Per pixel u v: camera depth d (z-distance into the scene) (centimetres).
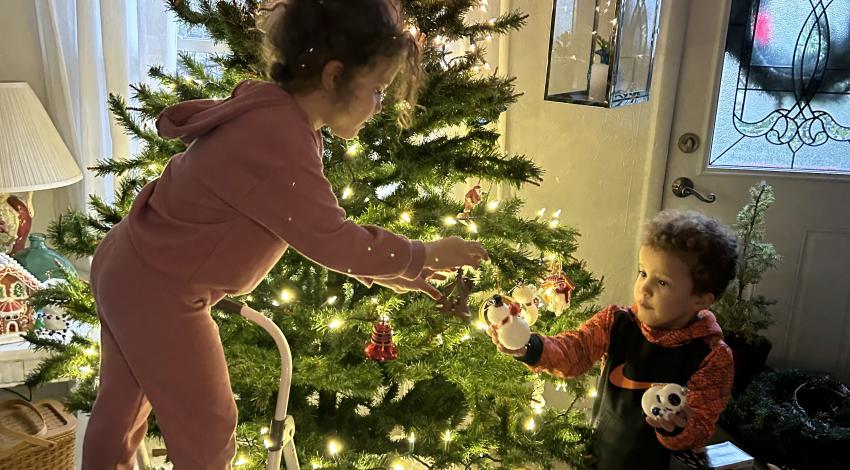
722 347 145
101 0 204
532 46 216
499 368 154
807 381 211
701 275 142
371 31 99
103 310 110
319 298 154
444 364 153
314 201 100
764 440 193
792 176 224
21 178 199
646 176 224
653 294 146
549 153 225
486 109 147
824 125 221
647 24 178
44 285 200
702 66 216
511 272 138
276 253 110
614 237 231
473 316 165
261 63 133
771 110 222
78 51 211
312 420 156
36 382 153
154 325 106
